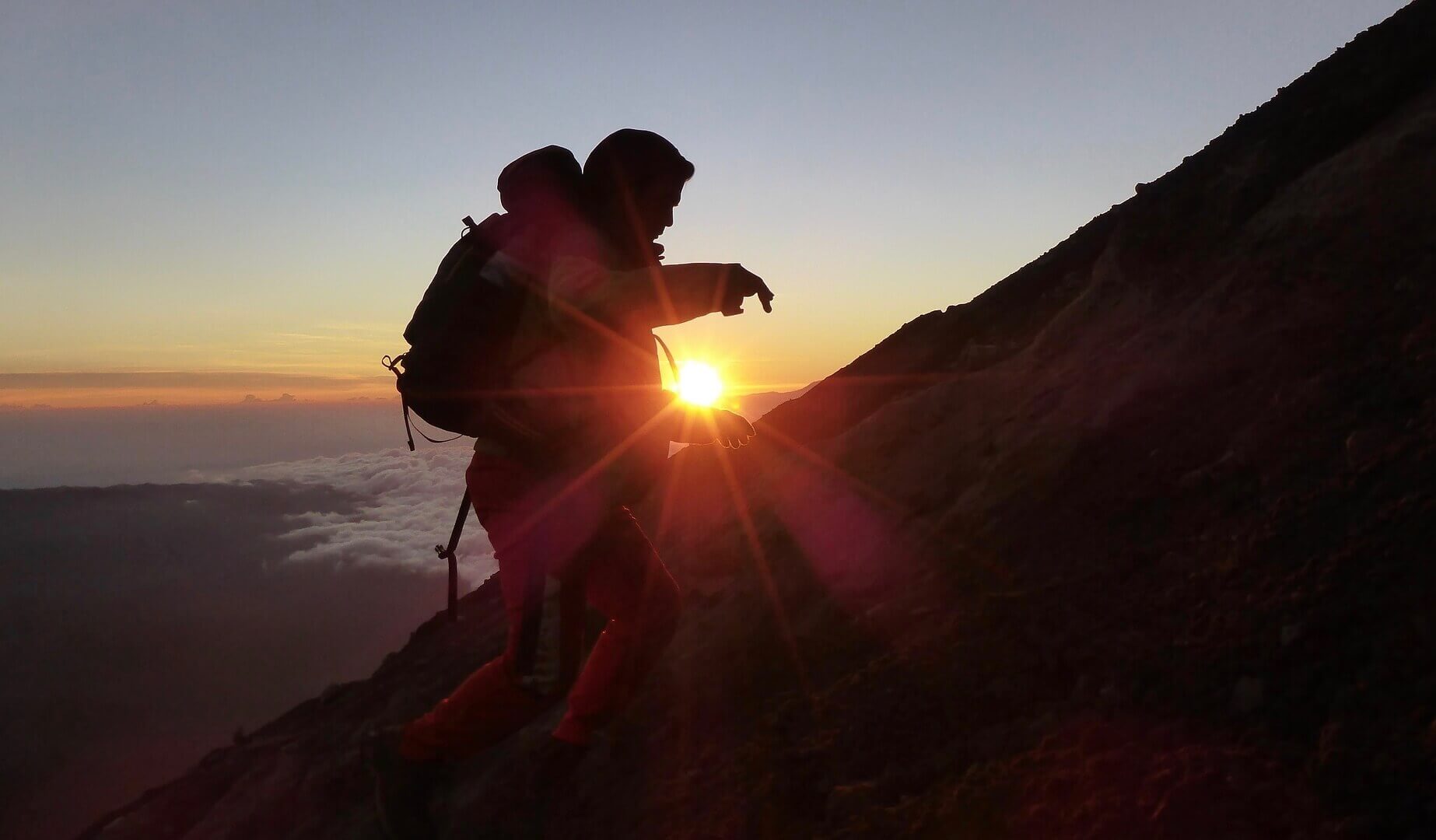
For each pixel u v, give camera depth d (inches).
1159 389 127.6
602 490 82.7
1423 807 57.2
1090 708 83.9
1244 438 106.3
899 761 92.6
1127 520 107.9
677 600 97.4
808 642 123.6
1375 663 69.2
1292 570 83.1
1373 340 107.3
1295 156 161.3
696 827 99.8
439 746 94.3
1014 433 143.4
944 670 101.0
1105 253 175.2
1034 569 109.3
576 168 87.1
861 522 152.6
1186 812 66.4
